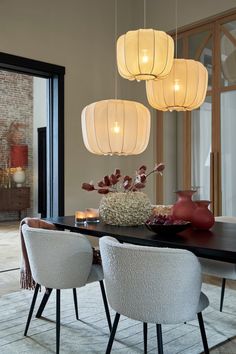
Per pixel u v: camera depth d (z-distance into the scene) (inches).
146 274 66.3
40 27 194.4
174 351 90.4
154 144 224.2
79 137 211.0
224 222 120.2
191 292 67.5
